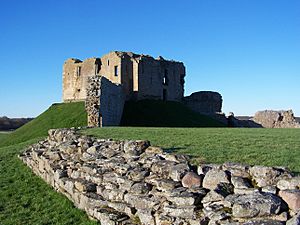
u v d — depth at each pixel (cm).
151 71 7650
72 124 5412
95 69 7881
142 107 6769
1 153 2805
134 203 1164
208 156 1368
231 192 970
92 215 1304
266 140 1831
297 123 7562
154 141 1902
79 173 1598
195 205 977
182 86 8831
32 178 2006
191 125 6331
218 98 8706
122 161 1430
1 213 1514
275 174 963
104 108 4509
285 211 852
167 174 1166
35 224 1370
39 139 3381
